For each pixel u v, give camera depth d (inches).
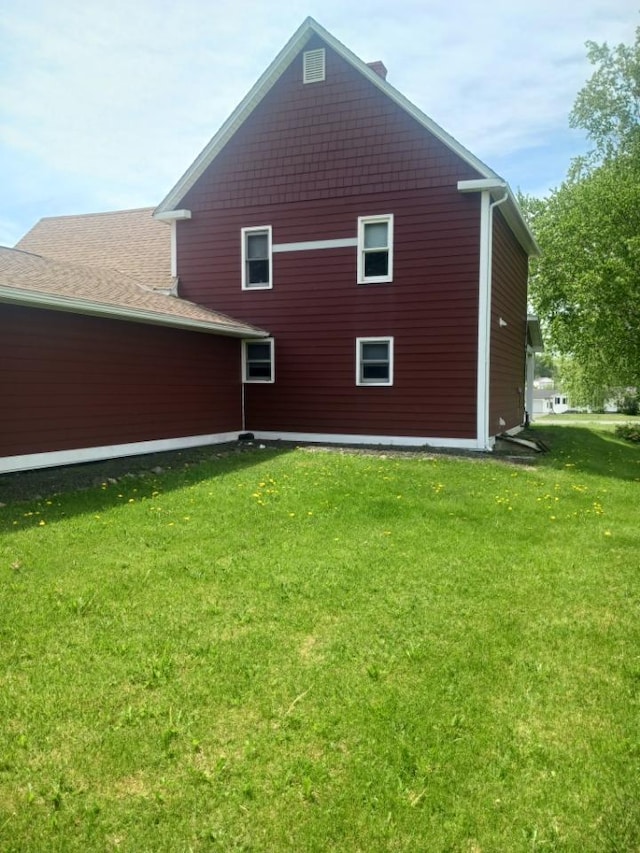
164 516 249.8
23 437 340.8
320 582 174.6
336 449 473.1
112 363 402.9
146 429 435.8
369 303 504.7
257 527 235.0
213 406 513.7
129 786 91.0
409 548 210.5
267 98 526.9
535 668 127.6
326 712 109.7
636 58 791.1
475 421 478.6
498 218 512.4
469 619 151.7
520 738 103.6
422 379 492.1
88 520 240.7
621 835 83.1
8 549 200.5
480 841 81.9
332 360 520.7
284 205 526.9
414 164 482.3
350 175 503.2
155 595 163.5
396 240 492.1
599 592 171.9
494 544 218.4
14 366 334.0
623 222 732.0
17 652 130.6
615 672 126.8
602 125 834.8
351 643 137.0
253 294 543.5
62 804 87.1
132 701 112.6
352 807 87.2
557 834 83.1
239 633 141.4
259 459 411.5
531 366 858.8
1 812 85.7
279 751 98.8
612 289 722.8
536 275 853.8
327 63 503.8
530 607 160.4
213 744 100.4
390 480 335.6
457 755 98.7
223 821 84.4
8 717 107.1
